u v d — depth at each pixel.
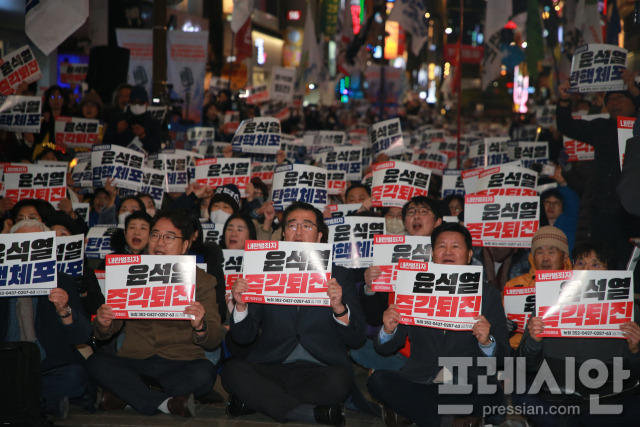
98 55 14.34
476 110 42.41
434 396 5.02
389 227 7.84
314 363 5.42
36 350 4.81
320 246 5.12
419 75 53.78
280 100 18.58
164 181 9.41
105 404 5.42
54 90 11.70
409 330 5.30
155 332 5.55
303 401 5.22
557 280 4.77
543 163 12.04
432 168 14.14
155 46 13.73
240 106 16.23
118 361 5.39
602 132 8.34
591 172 9.53
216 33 29.59
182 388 5.35
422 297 4.92
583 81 8.60
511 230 6.83
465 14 53.78
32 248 5.00
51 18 9.12
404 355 6.13
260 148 10.97
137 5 21.92
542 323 4.72
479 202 6.91
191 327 5.60
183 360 5.55
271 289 5.10
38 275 4.99
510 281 6.03
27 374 4.73
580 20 19.95
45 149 10.88
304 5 39.50
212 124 15.64
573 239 8.05
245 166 9.34
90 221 8.86
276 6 38.69
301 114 23.62
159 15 13.66
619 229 8.15
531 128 17.39
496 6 18.52
